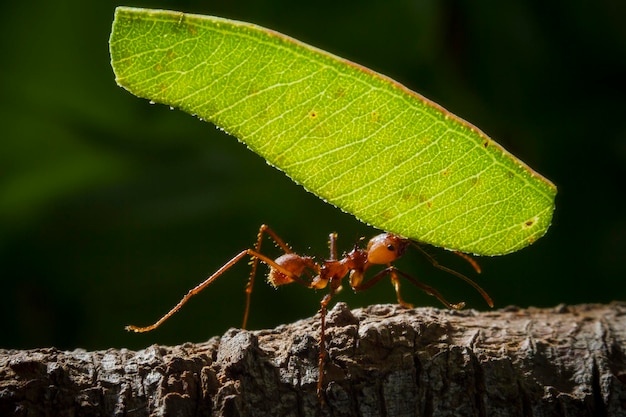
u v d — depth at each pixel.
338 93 0.11
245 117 0.11
